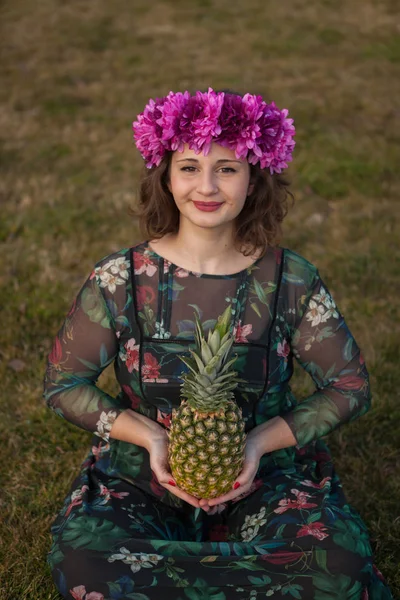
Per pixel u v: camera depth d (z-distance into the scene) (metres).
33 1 12.46
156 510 2.89
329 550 2.58
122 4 12.58
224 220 2.78
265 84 9.49
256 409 2.94
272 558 2.58
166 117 2.66
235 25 11.76
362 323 5.02
